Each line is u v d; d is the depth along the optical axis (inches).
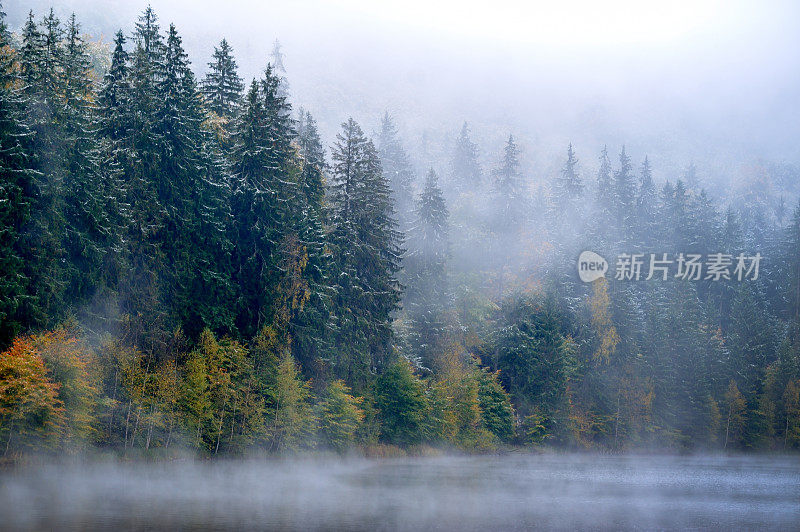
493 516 1026.7
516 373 3157.0
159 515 902.4
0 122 1366.9
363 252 2191.2
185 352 1603.1
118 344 1482.5
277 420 1766.7
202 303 1715.1
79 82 1659.7
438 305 2878.9
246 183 1867.6
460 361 2861.7
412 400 2284.7
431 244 3201.3
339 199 2219.5
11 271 1327.5
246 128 1902.1
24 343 1273.4
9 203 1326.3
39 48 1542.8
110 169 1596.9
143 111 1675.7
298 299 1873.8
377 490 1279.5
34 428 1259.8
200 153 1766.7
